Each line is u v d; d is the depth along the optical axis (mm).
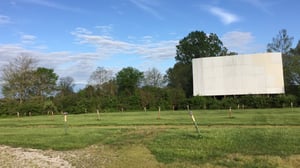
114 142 20062
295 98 62750
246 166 12992
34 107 73375
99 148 18859
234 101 65812
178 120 34062
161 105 72000
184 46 100312
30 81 80750
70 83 97750
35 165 15531
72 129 29141
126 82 93938
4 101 74750
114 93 89062
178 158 14883
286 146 15430
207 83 72375
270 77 67188
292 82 75312
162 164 14195
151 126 30031
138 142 19203
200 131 21672
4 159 17328
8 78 77438
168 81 98438
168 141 18484
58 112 74062
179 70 93938
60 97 78938
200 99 68812
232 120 31656
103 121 37156
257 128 23281
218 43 101812
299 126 25672
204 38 99875
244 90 69062
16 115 72375
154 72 98438
